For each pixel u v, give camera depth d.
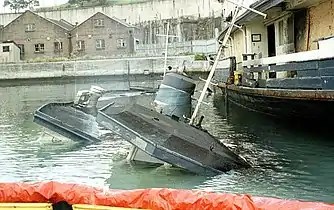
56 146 14.85
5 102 37.00
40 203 4.55
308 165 11.38
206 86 13.78
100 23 76.62
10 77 67.19
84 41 77.25
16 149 14.60
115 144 14.88
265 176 10.43
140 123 10.86
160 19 85.94
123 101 24.92
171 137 10.67
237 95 22.84
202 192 4.34
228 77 27.09
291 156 12.45
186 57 62.94
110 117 10.72
